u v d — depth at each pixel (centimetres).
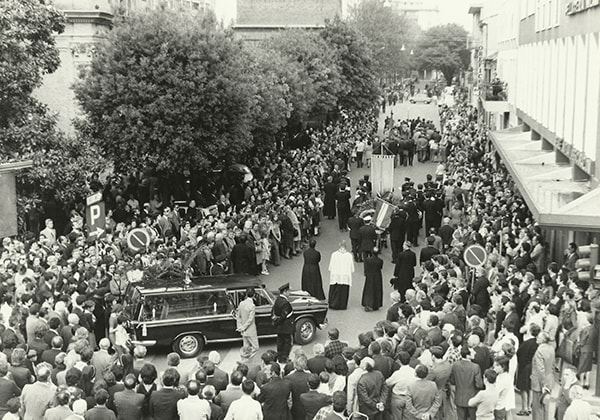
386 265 2795
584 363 1523
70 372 1159
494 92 4856
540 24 3297
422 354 1309
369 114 6894
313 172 3856
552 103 2898
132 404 1145
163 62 3020
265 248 2620
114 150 3083
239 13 8950
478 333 1373
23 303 1623
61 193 2853
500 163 3981
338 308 2258
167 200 3256
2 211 1599
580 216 1573
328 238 3203
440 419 1277
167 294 1814
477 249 1914
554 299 1672
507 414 1280
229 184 3481
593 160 2077
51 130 2908
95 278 1858
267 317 1880
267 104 3809
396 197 3541
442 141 5097
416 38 15825
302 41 5612
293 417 1221
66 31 3941
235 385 1186
